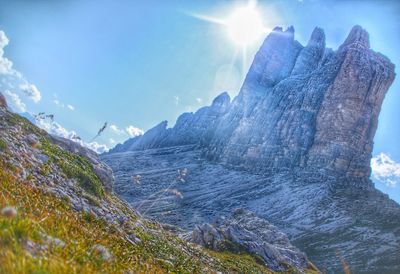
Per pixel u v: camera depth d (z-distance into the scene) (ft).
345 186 630.74
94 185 81.30
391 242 449.48
